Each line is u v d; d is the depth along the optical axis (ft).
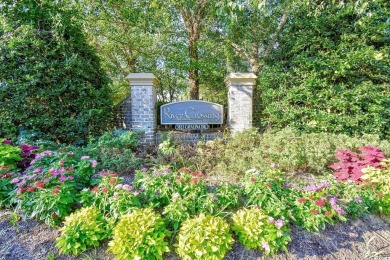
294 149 12.37
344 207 8.00
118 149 13.51
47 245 6.89
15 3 14.53
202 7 22.35
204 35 25.23
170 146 15.05
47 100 15.44
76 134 16.16
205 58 25.29
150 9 21.17
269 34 21.94
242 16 20.34
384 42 16.57
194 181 8.18
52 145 14.06
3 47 14.29
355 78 16.78
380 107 15.61
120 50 26.17
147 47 25.53
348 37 16.11
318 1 16.94
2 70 14.40
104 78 18.58
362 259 6.81
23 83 14.60
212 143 16.14
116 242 6.26
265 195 7.90
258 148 13.65
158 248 6.24
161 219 6.92
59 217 7.59
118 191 7.66
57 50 15.47
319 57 16.79
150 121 18.43
